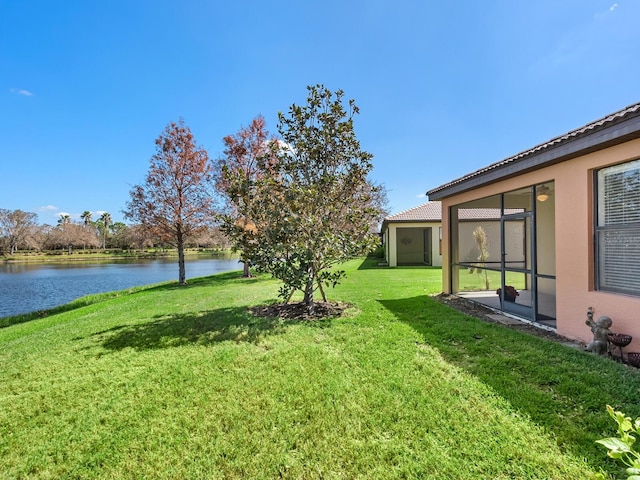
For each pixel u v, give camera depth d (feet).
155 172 46.88
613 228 12.94
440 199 27.35
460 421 8.34
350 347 13.79
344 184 22.08
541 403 9.00
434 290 29.37
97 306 30.25
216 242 63.67
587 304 13.88
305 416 8.89
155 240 50.62
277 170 21.93
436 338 14.65
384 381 10.62
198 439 8.09
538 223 20.51
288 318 19.22
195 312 22.34
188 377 11.45
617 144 12.09
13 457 7.75
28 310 40.81
